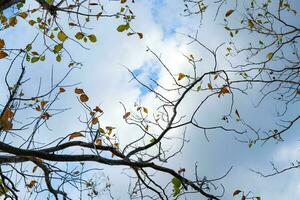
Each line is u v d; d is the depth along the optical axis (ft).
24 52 16.35
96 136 17.97
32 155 16.21
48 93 16.71
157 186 19.34
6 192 19.06
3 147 15.64
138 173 19.57
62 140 17.89
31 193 18.76
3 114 16.01
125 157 18.48
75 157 17.08
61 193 18.93
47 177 18.92
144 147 18.94
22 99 16.20
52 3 19.25
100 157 17.65
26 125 16.57
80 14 19.54
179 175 18.88
